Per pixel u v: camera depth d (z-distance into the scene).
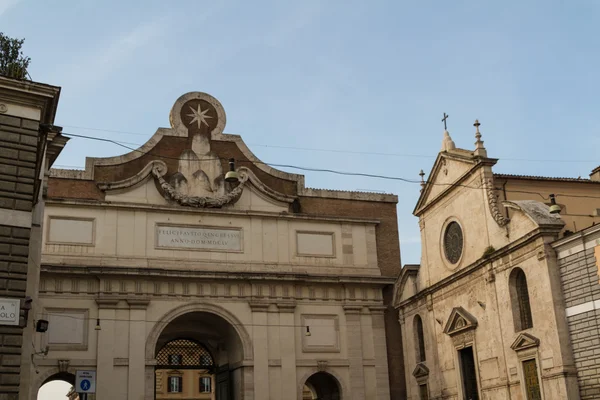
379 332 42.81
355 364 41.69
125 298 38.28
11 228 20.97
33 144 21.98
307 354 41.00
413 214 42.75
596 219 35.94
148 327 38.38
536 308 30.88
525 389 31.27
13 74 24.98
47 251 37.88
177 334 43.38
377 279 43.19
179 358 48.16
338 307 42.50
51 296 37.38
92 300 37.97
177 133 42.19
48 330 36.84
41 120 23.20
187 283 39.75
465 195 37.12
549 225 30.72
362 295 43.12
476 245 35.84
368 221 44.41
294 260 42.28
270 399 39.31
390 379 42.34
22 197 21.36
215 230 41.19
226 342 42.75
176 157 41.75
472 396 35.81
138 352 37.75
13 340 20.09
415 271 42.44
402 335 43.09
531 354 30.89
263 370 39.66
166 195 40.69
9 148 21.61
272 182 43.66
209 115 43.25
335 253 43.31
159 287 39.16
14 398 19.69
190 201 40.78
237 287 40.59
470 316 35.53
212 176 41.88
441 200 39.75
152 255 39.59
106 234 39.16
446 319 38.06
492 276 34.03
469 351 36.41
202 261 40.38
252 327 40.19
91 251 38.66
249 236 41.75
